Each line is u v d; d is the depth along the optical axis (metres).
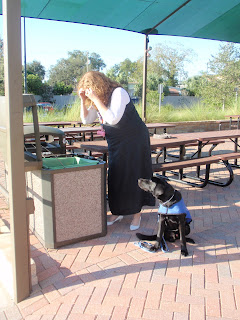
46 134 4.02
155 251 3.14
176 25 7.21
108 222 3.82
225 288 2.53
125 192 3.50
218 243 3.35
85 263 2.92
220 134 6.46
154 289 2.52
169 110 14.55
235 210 4.36
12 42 2.12
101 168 3.29
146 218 4.08
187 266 2.88
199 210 4.39
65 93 44.03
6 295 2.57
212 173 6.50
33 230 3.49
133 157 3.39
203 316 2.20
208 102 21.14
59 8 5.48
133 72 50.56
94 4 5.51
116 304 2.34
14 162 2.25
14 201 2.28
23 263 2.40
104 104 3.25
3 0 2.09
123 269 2.81
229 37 8.35
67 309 2.30
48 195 3.05
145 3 5.77
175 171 6.71
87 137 8.05
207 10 6.43
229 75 21.03
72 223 3.24
